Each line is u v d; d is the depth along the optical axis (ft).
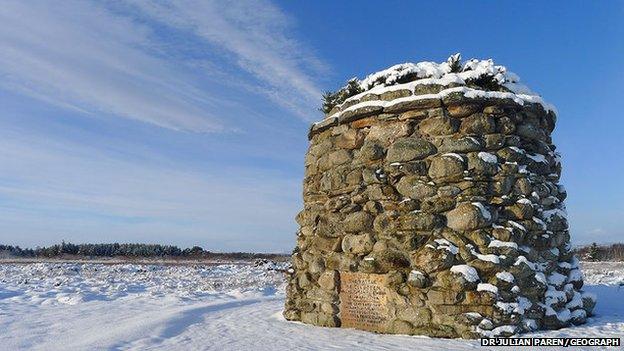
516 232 21.16
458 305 20.30
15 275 63.36
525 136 23.17
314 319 24.29
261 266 94.53
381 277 22.12
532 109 23.57
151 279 62.13
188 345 19.72
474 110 22.24
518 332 20.06
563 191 25.66
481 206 21.07
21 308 32.68
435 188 21.88
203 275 70.64
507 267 20.66
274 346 19.26
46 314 29.73
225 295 43.45
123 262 118.21
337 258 23.73
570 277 23.95
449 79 23.04
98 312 30.78
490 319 19.89
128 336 21.31
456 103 22.18
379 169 23.15
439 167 21.84
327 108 28.35
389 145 23.22
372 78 25.52
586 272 65.21
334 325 23.39
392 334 21.17
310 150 27.55
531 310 20.93
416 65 24.39
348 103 25.54
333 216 24.41
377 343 19.38
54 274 66.08
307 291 25.22
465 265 20.61
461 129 22.22
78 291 43.27
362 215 22.99
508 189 21.80
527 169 22.72
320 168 26.14
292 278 26.68
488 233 21.12
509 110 22.76
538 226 22.00
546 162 23.80
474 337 19.66
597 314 25.53
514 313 20.08
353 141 24.29
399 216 22.17
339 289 23.54
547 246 22.76
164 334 22.04
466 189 21.42
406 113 23.04
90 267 83.15
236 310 30.68
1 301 36.37
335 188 24.66
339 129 25.29
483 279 20.52
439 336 20.17
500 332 19.65
